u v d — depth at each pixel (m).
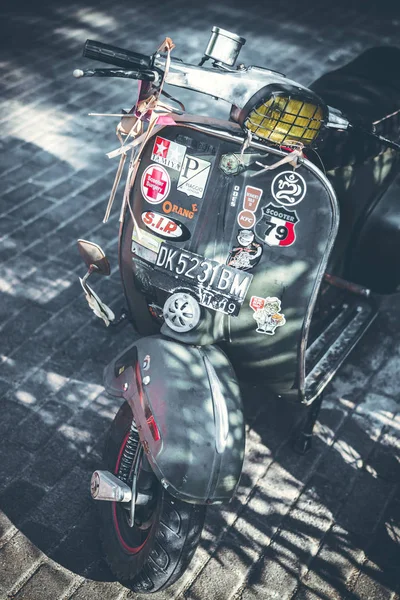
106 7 9.18
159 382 2.94
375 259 4.33
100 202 5.84
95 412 4.21
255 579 3.43
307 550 3.58
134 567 3.12
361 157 3.93
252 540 3.60
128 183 3.16
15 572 3.38
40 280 5.08
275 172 2.97
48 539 3.54
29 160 6.25
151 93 2.92
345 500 3.83
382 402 4.40
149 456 2.88
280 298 3.09
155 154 3.09
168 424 2.84
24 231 5.48
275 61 8.19
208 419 2.87
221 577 3.43
